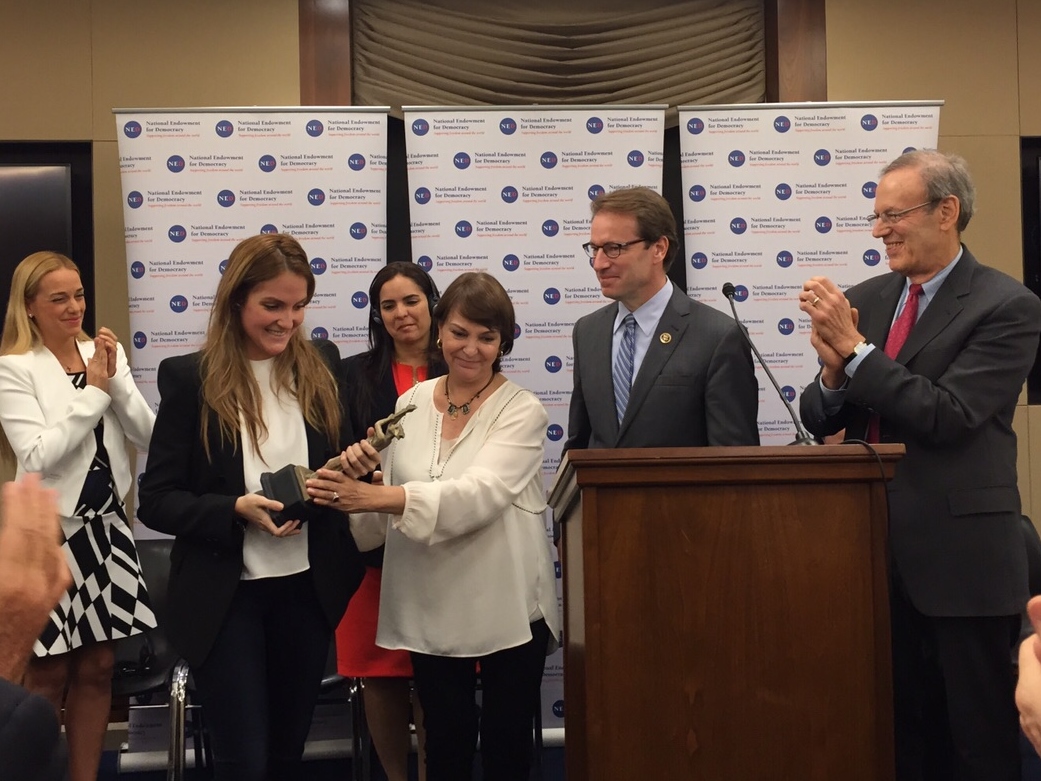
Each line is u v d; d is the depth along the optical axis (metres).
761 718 2.14
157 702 4.41
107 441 3.46
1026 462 5.12
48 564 1.13
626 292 3.13
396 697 3.59
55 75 4.98
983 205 5.18
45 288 3.43
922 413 2.70
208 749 4.25
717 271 4.61
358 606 3.57
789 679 2.15
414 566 2.86
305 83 5.04
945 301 2.88
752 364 3.10
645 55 5.27
